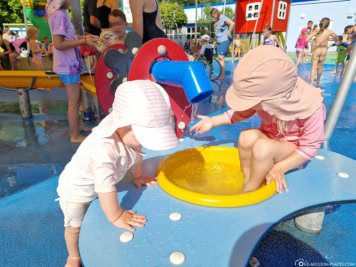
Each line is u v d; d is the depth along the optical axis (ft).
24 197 6.67
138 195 5.16
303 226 5.30
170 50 7.22
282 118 4.72
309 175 5.79
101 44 9.91
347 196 5.02
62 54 9.39
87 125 12.75
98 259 3.62
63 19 9.04
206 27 58.54
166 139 4.10
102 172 4.18
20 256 4.80
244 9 36.06
